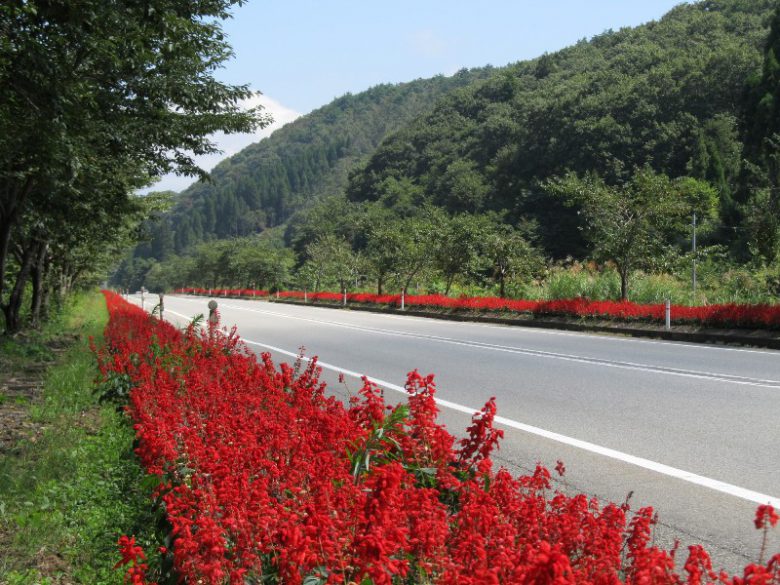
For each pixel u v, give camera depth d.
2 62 8.20
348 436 4.29
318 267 60.59
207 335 13.15
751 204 28.23
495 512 3.06
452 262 36.62
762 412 8.65
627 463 6.57
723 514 5.16
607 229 23.34
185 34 11.34
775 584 2.34
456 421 8.56
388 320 29.03
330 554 2.61
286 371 6.83
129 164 14.27
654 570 2.50
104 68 10.73
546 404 9.49
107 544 4.59
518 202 85.94
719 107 80.62
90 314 31.09
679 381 11.10
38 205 14.77
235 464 3.97
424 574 2.76
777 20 59.50
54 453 6.49
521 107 127.88
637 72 104.31
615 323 20.88
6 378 11.56
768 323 16.75
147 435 4.64
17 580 4.12
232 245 100.50
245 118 12.61
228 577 2.86
